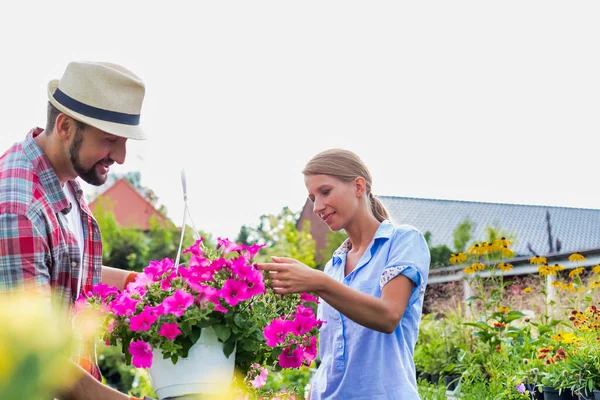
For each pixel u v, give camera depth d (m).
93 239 2.18
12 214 1.77
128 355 1.71
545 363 4.22
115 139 1.97
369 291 2.10
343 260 2.27
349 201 2.15
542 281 5.96
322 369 2.19
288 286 1.79
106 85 1.92
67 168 2.00
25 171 1.88
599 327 4.54
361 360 2.06
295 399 2.19
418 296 2.07
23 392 0.56
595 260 7.71
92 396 1.59
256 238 18.44
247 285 1.68
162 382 1.67
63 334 0.60
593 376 3.88
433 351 5.63
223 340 1.63
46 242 1.84
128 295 1.72
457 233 14.62
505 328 5.26
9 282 1.74
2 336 0.56
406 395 1.99
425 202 16.92
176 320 1.63
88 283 2.14
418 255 2.05
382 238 2.14
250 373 1.87
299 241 14.63
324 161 2.16
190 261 1.76
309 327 1.76
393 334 2.04
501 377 4.44
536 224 16.23
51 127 1.97
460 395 4.48
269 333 1.72
